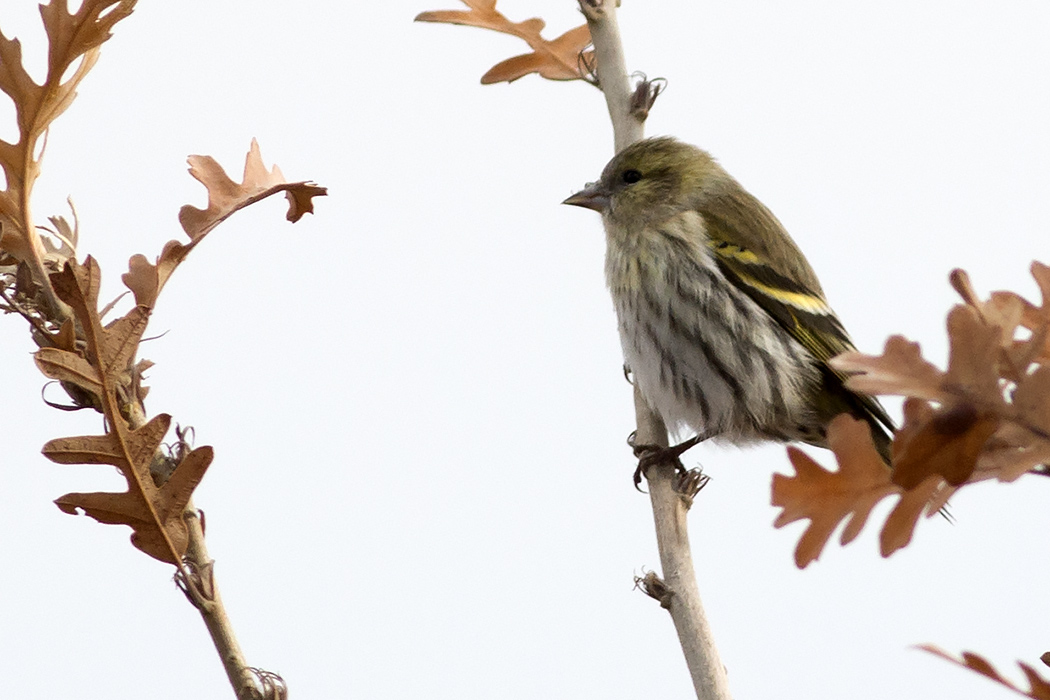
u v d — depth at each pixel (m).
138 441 5.69
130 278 5.94
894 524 3.42
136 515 5.71
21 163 5.93
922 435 3.05
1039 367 2.99
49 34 5.83
